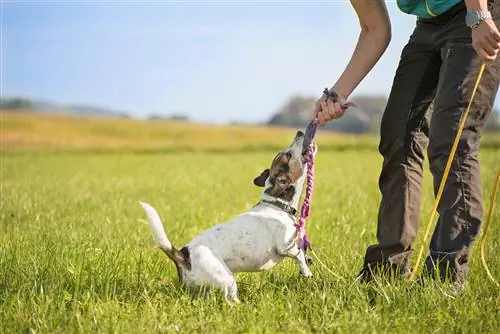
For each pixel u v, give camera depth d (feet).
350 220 35.40
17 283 21.17
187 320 18.10
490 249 25.05
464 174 19.01
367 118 386.73
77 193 53.06
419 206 21.47
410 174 21.18
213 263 19.85
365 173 73.77
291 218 21.65
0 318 18.19
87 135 247.70
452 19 19.25
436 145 19.22
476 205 19.11
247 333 17.13
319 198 47.91
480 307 18.33
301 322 17.92
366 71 20.68
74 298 19.66
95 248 26.55
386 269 21.39
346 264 23.80
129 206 44.93
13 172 80.43
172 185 61.26
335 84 20.86
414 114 20.86
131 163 105.19
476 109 19.01
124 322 17.88
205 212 41.47
